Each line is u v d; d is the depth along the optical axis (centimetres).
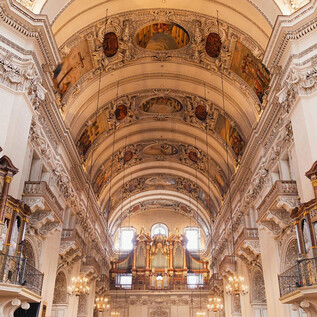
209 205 2970
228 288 1716
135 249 3319
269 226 1330
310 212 937
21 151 1053
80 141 1966
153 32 1681
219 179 2508
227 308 2286
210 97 1955
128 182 2953
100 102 1923
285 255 1289
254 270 1761
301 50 1123
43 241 1366
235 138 2002
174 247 3338
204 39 1673
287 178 1320
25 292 912
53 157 1506
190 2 1526
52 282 1419
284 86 1183
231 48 1617
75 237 1650
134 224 3578
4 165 911
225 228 2464
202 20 1589
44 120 1392
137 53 1772
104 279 2639
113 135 2269
